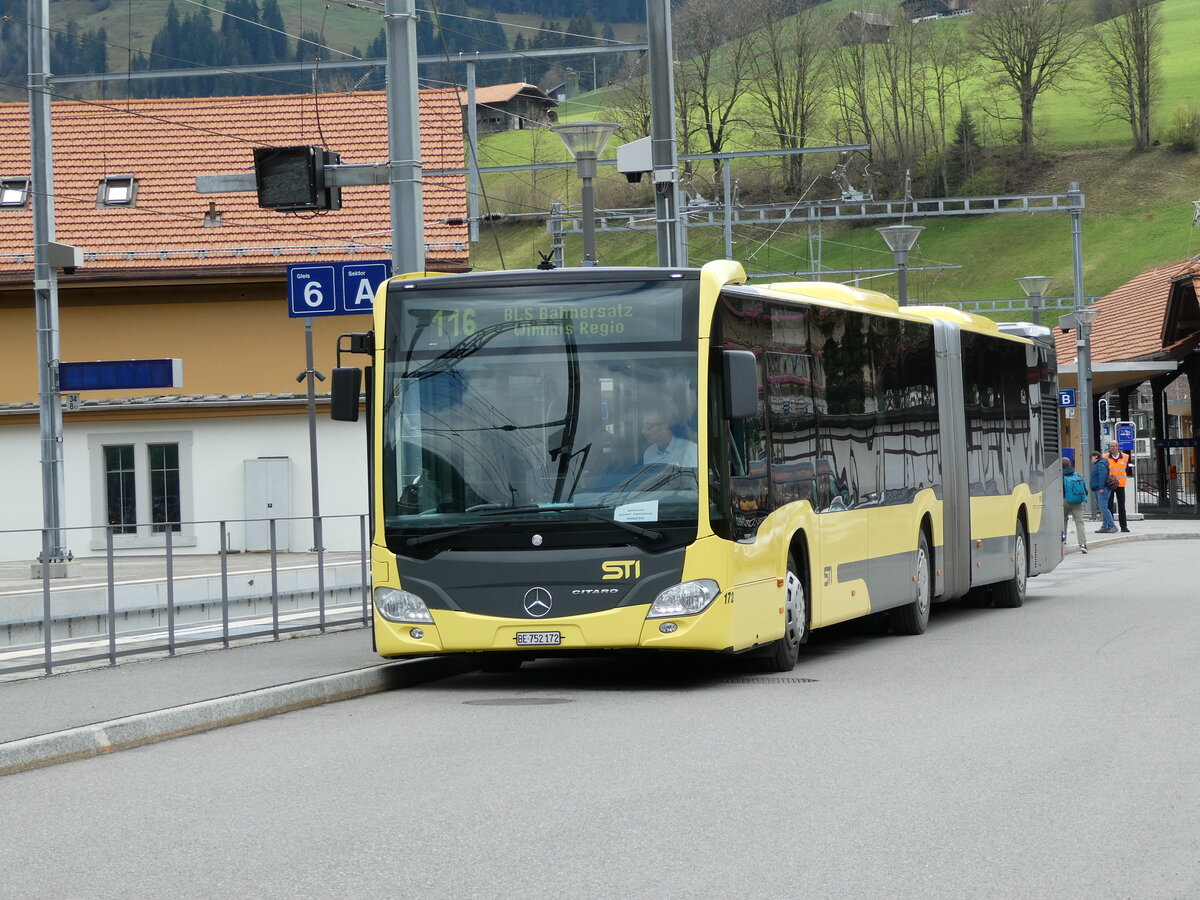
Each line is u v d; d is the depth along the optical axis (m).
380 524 17.91
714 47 129.25
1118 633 23.36
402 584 17.77
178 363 35.19
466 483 17.64
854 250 137.00
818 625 20.45
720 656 22.16
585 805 11.23
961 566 26.61
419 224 23.72
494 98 111.00
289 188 23.59
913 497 24.42
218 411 44.34
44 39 35.94
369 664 19.23
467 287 17.95
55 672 19.23
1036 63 148.25
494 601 17.45
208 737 15.16
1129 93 151.00
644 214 58.78
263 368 48.00
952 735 14.09
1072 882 8.91
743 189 131.75
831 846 9.83
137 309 48.31
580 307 17.73
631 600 17.22
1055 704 15.97
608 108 112.75
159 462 44.53
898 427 23.92
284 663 19.84
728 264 18.64
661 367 17.53
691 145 127.00
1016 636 23.41
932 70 149.75
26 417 44.22
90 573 19.91
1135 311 74.44
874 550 22.58
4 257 48.19
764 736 14.27
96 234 49.41
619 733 14.66
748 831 10.29
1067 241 140.88
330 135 52.97
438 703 17.28
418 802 11.47
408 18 23.67
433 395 17.88
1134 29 151.25
